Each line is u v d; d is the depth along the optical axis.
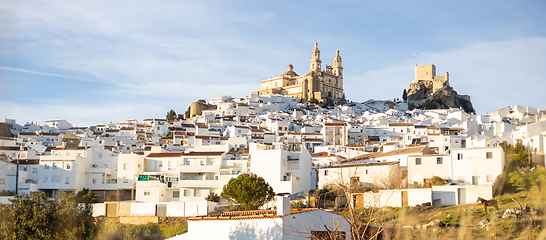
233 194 74.81
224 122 180.62
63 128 197.12
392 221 50.62
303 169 87.44
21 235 47.91
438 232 42.00
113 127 199.25
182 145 140.88
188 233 46.56
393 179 70.88
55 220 50.34
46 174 94.00
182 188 92.44
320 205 64.94
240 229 44.09
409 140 139.12
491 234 35.12
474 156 65.69
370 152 113.50
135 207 75.44
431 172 73.25
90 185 98.94
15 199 51.22
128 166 99.12
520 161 29.14
